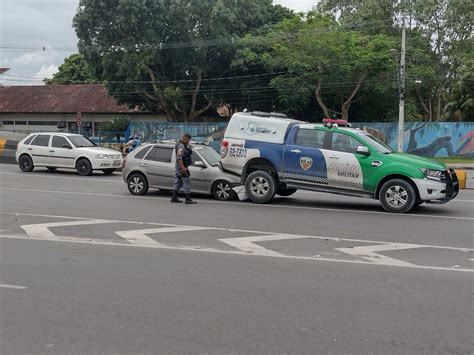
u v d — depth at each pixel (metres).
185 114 42.66
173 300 5.77
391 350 4.48
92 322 5.09
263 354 4.38
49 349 4.47
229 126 14.34
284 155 13.50
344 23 44.09
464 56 41.09
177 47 37.78
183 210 12.49
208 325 5.03
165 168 14.98
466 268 7.34
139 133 42.81
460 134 39.03
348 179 12.88
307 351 4.45
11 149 27.00
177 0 36.22
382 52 36.81
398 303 5.73
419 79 38.72
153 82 39.31
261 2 42.16
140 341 4.64
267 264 7.40
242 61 38.00
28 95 50.53
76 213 11.83
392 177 12.59
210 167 14.57
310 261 7.62
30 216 11.34
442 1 41.94
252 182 13.88
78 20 36.75
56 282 6.40
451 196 12.68
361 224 10.91
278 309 5.50
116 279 6.56
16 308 5.47
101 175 21.64
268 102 41.84
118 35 37.03
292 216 11.83
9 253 7.91
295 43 37.50
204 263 7.43
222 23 38.12
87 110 47.19
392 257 7.96
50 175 20.97
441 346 4.58
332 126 13.26
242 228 10.23
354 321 5.17
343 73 37.59
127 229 9.98
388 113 44.38
